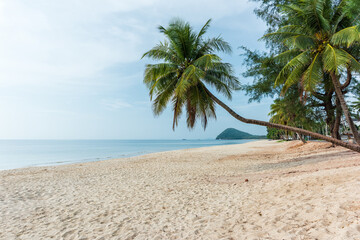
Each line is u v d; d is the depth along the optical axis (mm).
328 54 7250
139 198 6895
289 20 10102
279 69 11461
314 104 14086
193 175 10977
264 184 7262
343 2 8070
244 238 3410
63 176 12031
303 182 6355
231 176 10039
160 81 10383
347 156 11945
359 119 22328
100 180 10594
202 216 4848
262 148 31953
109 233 4215
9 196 7730
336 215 3490
